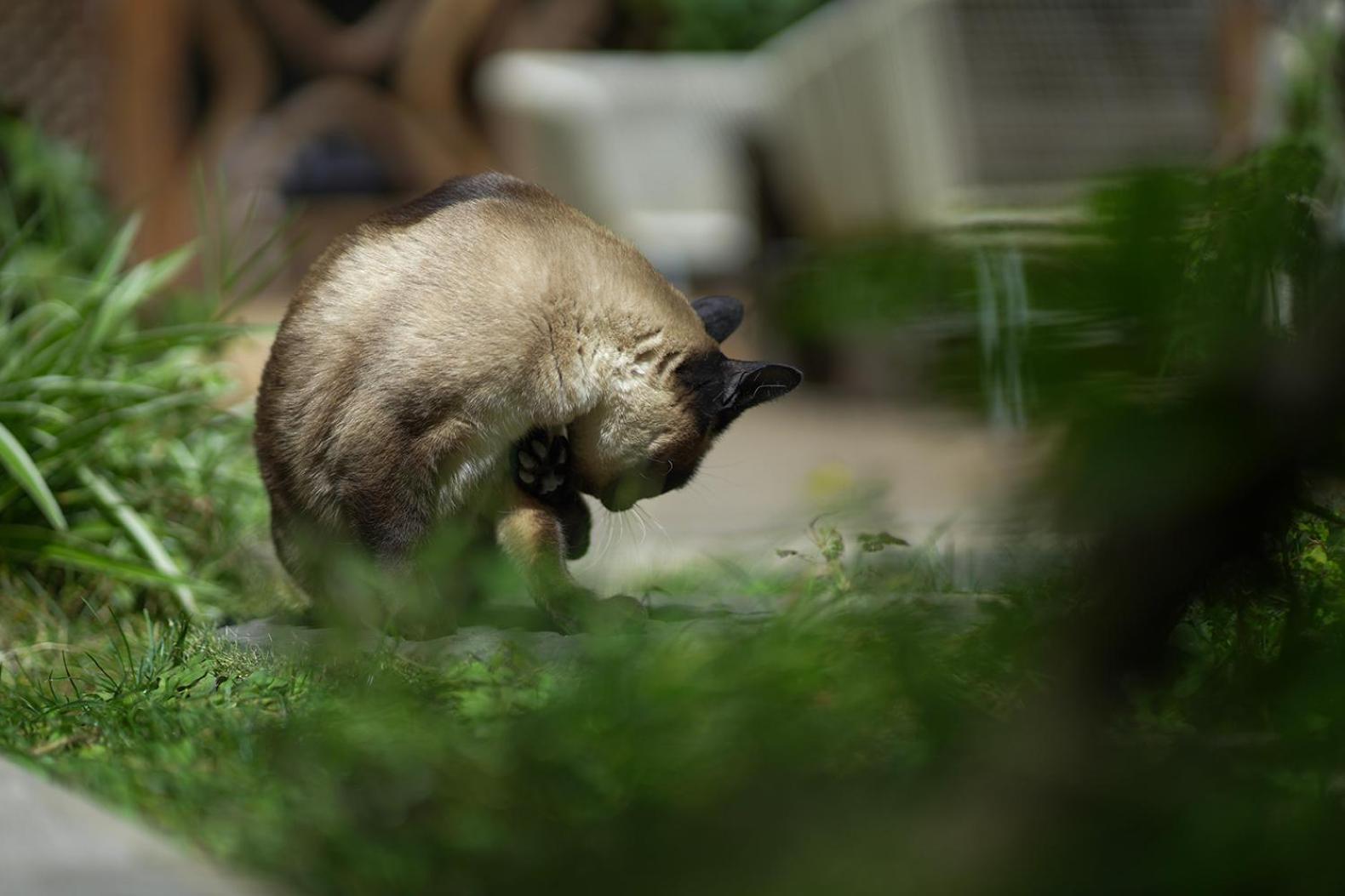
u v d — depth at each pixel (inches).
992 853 127.4
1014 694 156.4
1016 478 107.7
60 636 288.2
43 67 614.5
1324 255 108.0
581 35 990.4
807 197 798.5
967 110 692.1
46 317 354.3
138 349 346.6
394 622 254.1
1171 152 101.2
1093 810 132.6
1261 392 104.4
